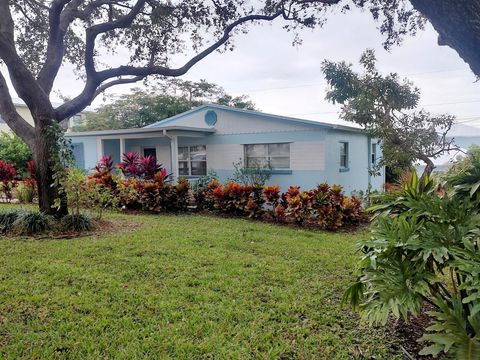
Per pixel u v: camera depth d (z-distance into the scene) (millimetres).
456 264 2049
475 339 1943
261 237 6273
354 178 12234
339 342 2814
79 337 2850
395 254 2436
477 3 2441
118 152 14594
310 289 3859
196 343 2781
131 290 3766
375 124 9828
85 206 7215
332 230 7301
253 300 3561
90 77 7266
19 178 13258
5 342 2771
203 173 12531
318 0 6840
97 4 7555
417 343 2756
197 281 4035
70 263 4648
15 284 3906
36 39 8664
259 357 2617
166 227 7043
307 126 10406
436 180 3047
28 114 21500
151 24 8117
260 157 11375
